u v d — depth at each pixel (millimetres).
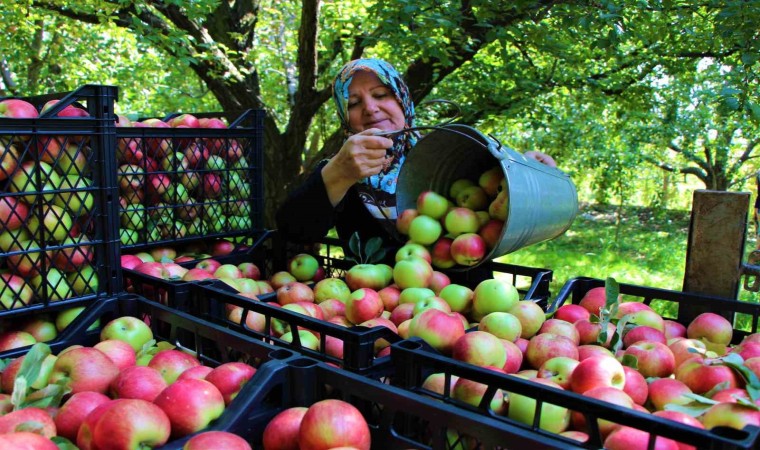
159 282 1604
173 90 8383
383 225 2203
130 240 1966
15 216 1398
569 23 3559
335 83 2418
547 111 6016
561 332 1499
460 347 1299
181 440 912
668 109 6617
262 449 1001
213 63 4824
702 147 9859
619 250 8914
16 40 5766
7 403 1053
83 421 1000
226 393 1098
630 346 1398
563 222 2240
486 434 845
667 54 4434
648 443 857
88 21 4637
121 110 7676
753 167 10766
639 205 14656
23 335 1440
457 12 3773
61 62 7109
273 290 2096
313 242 2324
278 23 7441
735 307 1622
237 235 2260
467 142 2012
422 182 2139
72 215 1479
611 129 8734
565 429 1075
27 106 1550
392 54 4598
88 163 1489
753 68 3326
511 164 1706
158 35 4004
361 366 1186
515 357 1366
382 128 2334
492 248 1884
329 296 1899
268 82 7797
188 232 2117
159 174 1979
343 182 2002
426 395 1104
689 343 1446
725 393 1106
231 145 2174
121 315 1544
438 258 2000
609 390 1077
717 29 3270
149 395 1096
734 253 1754
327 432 900
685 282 1838
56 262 1482
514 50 5477
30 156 1436
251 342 1185
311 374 1036
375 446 1001
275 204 5613
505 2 3857
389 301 1860
